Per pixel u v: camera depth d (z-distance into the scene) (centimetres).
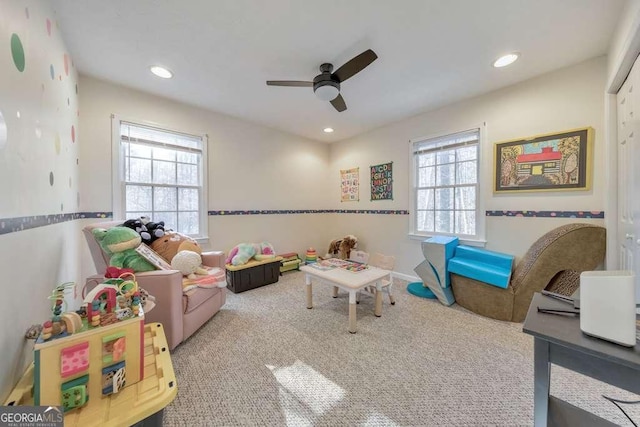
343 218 451
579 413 86
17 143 101
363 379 152
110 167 249
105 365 90
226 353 179
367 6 153
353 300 207
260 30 174
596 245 199
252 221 371
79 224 223
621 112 183
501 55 204
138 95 265
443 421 122
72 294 186
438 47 193
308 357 174
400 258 365
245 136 359
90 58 206
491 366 164
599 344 71
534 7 153
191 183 315
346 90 264
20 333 99
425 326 218
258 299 282
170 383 97
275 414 127
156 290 171
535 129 240
